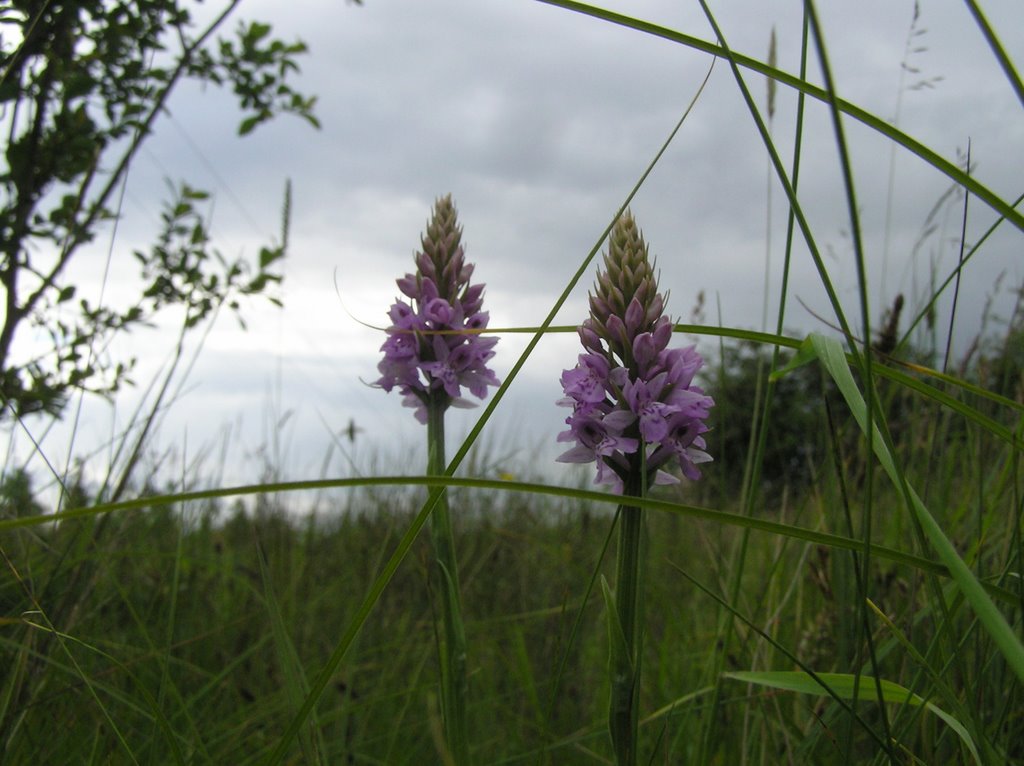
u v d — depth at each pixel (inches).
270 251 20.0
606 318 8.6
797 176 8.6
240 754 13.6
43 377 16.5
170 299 19.3
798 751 10.8
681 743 13.0
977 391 7.1
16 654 12.2
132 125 18.3
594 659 19.5
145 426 14.4
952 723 7.2
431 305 10.8
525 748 15.3
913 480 13.1
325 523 27.9
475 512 26.8
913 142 6.0
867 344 5.5
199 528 23.5
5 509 13.9
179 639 17.0
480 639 18.7
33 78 16.3
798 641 13.1
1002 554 10.7
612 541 24.1
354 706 13.6
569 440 8.7
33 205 17.1
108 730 11.4
